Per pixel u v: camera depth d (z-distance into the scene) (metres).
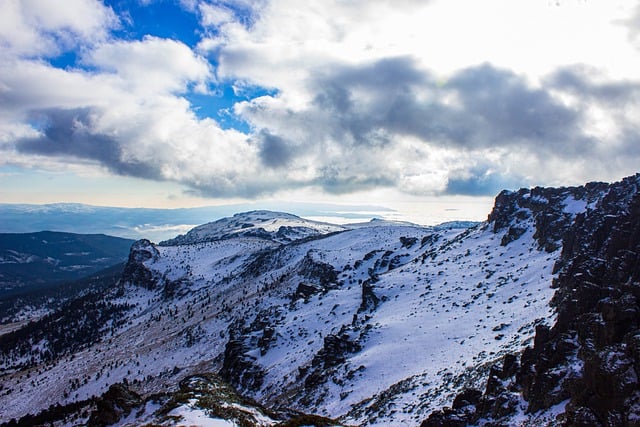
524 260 106.94
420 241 192.00
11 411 173.00
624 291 45.47
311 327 125.94
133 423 44.59
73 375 191.00
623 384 29.64
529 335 58.78
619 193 94.75
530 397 39.66
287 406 81.69
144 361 182.75
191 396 41.53
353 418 59.75
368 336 89.81
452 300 95.62
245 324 173.25
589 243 77.81
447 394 52.25
